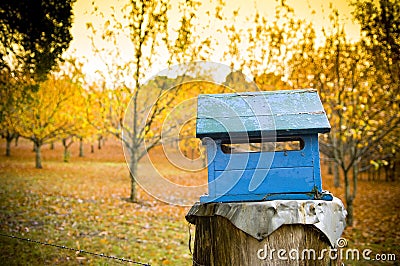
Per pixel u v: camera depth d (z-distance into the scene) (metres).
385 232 7.38
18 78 6.08
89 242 6.06
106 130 9.86
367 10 7.15
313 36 7.88
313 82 8.07
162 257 5.60
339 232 2.59
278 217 2.39
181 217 8.22
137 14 7.98
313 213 2.39
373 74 7.57
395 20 6.87
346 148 8.41
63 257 5.23
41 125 13.50
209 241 2.64
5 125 12.47
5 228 6.38
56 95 12.16
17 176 12.50
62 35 5.86
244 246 2.46
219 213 2.51
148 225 7.41
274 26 7.90
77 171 15.09
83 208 8.50
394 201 10.97
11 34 5.54
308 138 2.54
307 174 2.52
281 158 2.54
